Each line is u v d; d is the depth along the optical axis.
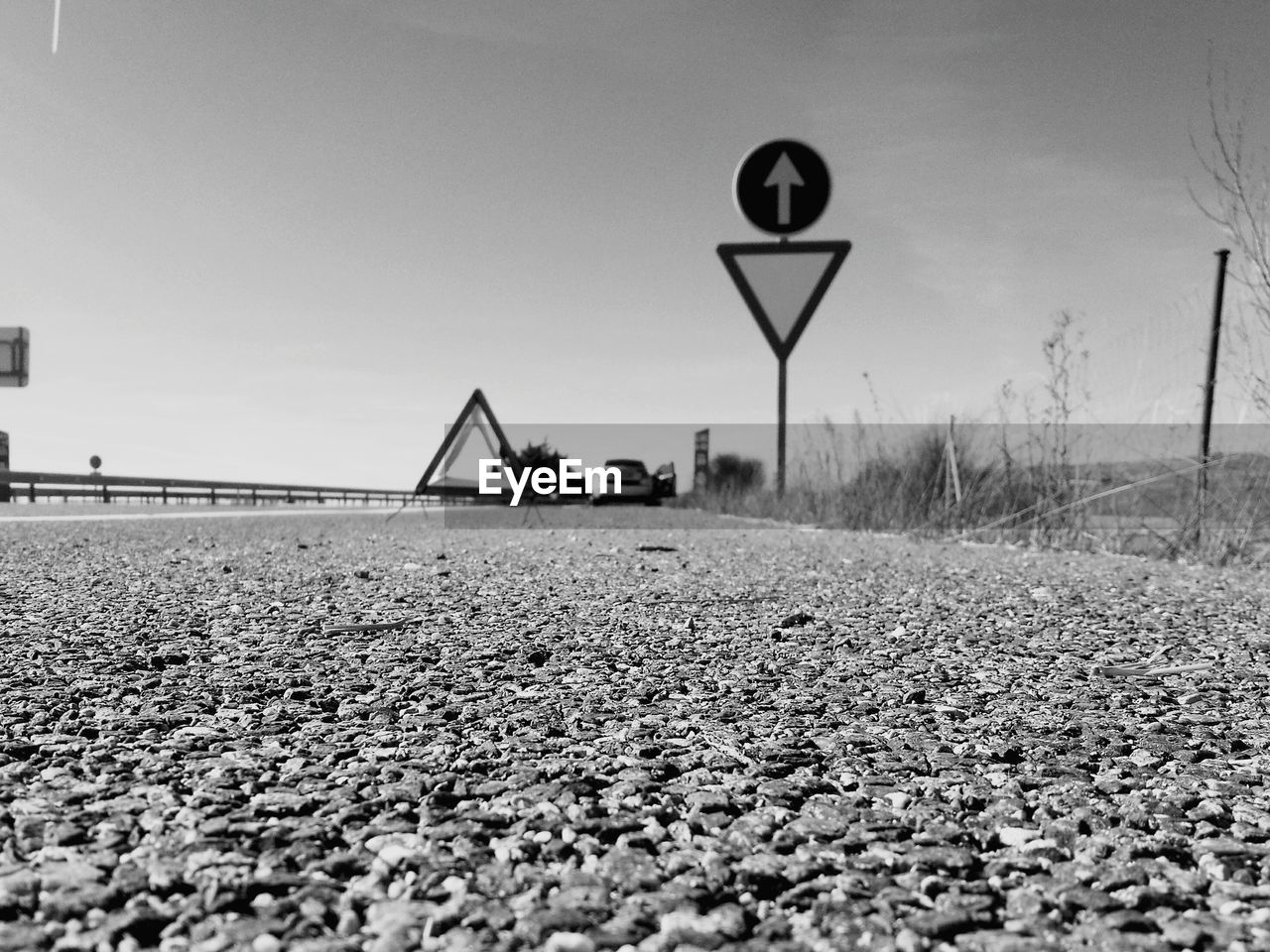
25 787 1.66
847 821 1.55
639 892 1.26
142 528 9.16
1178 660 2.96
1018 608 4.02
